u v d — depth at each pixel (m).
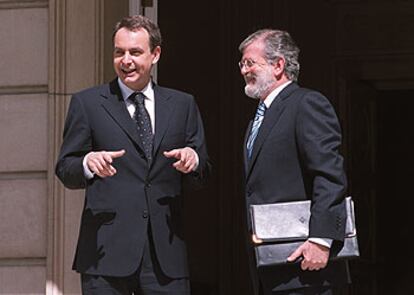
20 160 7.85
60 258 7.67
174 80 12.66
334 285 5.59
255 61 5.78
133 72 5.86
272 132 5.68
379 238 13.67
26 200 7.81
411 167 13.79
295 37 12.34
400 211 13.80
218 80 12.55
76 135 5.93
